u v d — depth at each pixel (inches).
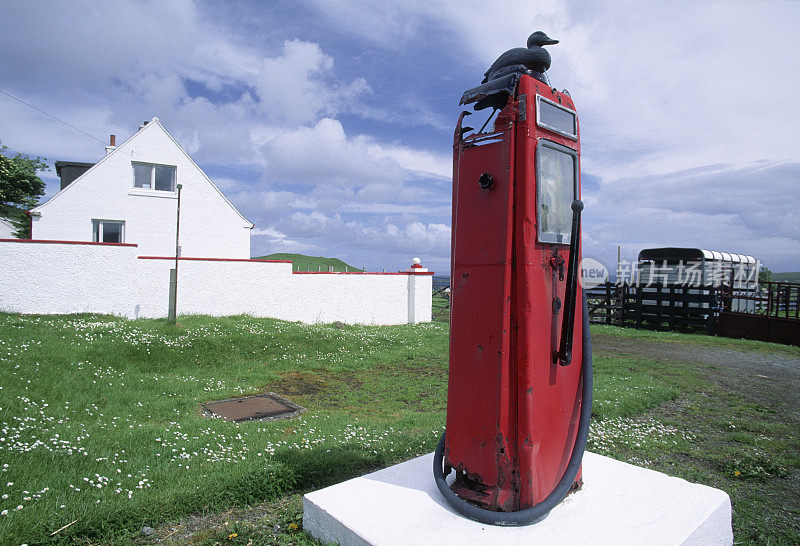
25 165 1205.1
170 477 140.6
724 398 305.3
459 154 104.6
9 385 222.4
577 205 96.9
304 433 196.5
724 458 191.8
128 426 193.8
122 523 114.7
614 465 126.8
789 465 187.5
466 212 101.6
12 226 1093.8
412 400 278.7
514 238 94.5
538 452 94.3
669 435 221.1
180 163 657.6
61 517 112.0
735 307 719.1
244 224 701.3
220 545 108.0
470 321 99.3
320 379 328.5
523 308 93.0
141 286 478.6
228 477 139.4
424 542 85.7
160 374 296.0
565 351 96.3
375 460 163.5
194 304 510.9
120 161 622.2
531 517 89.6
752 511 145.2
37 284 428.1
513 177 94.4
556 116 102.7
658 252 725.9
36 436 165.2
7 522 107.3
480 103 107.8
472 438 98.0
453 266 104.6
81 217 601.0
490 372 95.1
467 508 93.9
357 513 96.9
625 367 397.1
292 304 589.6
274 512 127.3
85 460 149.3
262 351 387.9
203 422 207.0
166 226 650.2
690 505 103.3
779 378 379.2
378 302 669.3
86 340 329.7
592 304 828.6
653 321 735.1
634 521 95.0
